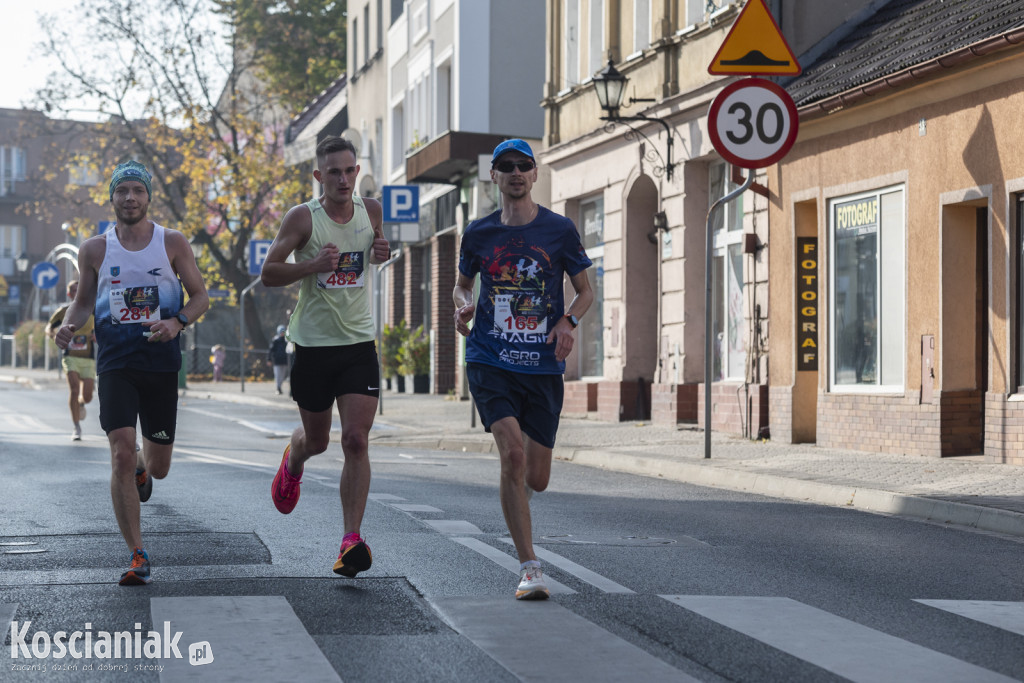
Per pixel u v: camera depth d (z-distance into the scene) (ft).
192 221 207.92
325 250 27.68
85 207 225.35
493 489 46.52
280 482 30.76
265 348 211.41
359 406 28.17
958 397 56.49
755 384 69.31
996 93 53.01
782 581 28.30
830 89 61.93
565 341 26.66
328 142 28.37
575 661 20.63
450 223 123.85
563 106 95.14
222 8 221.25
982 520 38.73
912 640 22.58
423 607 24.71
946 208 56.29
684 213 77.30
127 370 27.91
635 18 83.46
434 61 124.06
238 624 22.95
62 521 35.96
